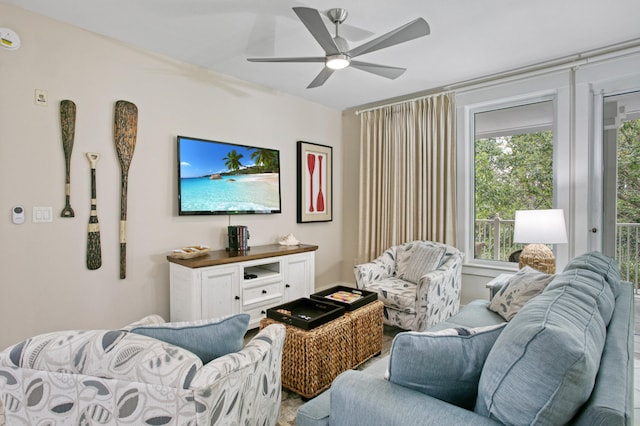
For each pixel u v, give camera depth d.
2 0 2.27
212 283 2.90
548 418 0.82
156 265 3.05
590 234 3.11
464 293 3.85
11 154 2.34
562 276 1.60
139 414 0.96
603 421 0.77
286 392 2.21
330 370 2.15
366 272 3.35
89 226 2.66
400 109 4.14
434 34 2.69
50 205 2.49
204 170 3.33
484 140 3.79
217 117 3.47
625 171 3.03
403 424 0.97
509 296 2.30
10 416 1.03
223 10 2.37
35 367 0.99
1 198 2.31
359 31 2.64
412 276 3.39
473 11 2.38
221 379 1.01
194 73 3.29
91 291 2.69
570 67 3.12
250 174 3.72
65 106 2.53
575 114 3.13
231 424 1.10
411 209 4.03
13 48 2.33
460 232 3.82
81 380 0.97
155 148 3.04
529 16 2.44
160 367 0.95
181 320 2.90
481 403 0.96
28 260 2.41
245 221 3.74
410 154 4.03
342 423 1.10
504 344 0.95
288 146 4.17
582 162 3.10
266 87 3.91
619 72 2.91
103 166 2.74
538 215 2.76
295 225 4.28
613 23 2.55
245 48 2.95
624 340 1.17
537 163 3.45
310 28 2.00
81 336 1.02
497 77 3.53
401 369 1.09
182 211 3.16
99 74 2.71
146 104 2.98
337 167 4.85
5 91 2.32
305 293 3.73
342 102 4.49
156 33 2.70
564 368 0.80
